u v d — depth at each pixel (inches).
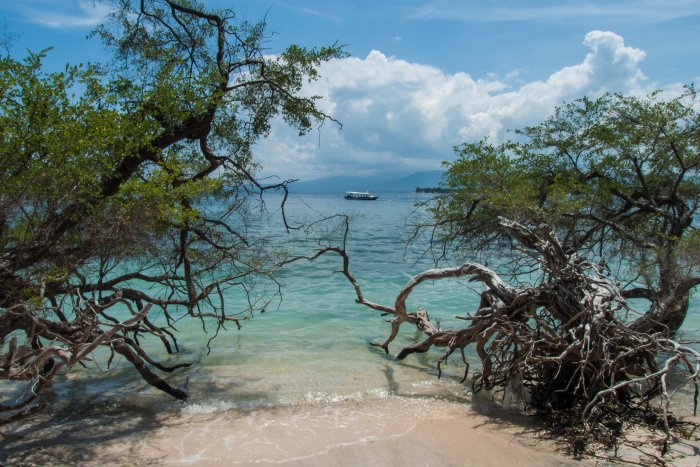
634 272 487.2
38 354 246.5
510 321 365.1
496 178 502.0
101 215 316.2
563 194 454.3
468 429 324.2
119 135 324.5
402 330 597.6
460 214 544.4
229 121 492.7
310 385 406.0
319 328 599.2
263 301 729.0
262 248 446.3
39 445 296.5
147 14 468.8
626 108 503.8
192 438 307.9
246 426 326.3
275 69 476.4
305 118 490.0
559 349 353.7
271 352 502.0
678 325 426.3
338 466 275.1
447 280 885.8
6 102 264.4
